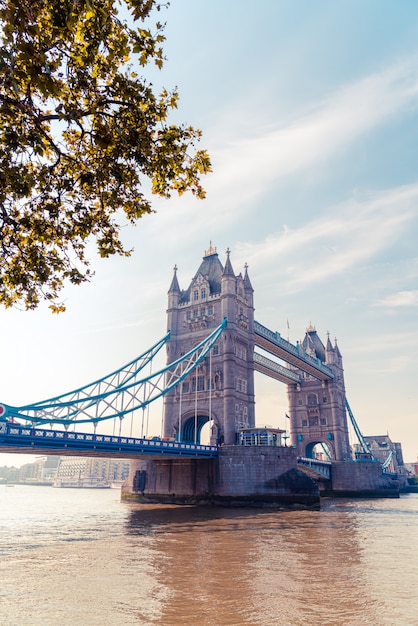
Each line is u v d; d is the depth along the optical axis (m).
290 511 55.97
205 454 62.59
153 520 44.12
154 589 17.53
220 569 21.17
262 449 63.69
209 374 75.81
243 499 61.38
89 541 30.14
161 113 11.90
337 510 59.69
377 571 21.16
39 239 12.37
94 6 9.18
